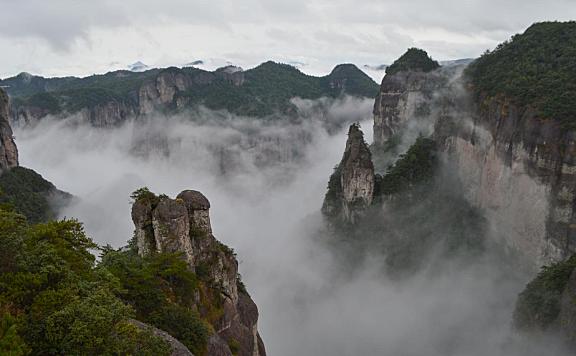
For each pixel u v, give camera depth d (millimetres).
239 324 39812
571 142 57281
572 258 53688
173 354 22719
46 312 18375
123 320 20375
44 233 24859
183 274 34125
